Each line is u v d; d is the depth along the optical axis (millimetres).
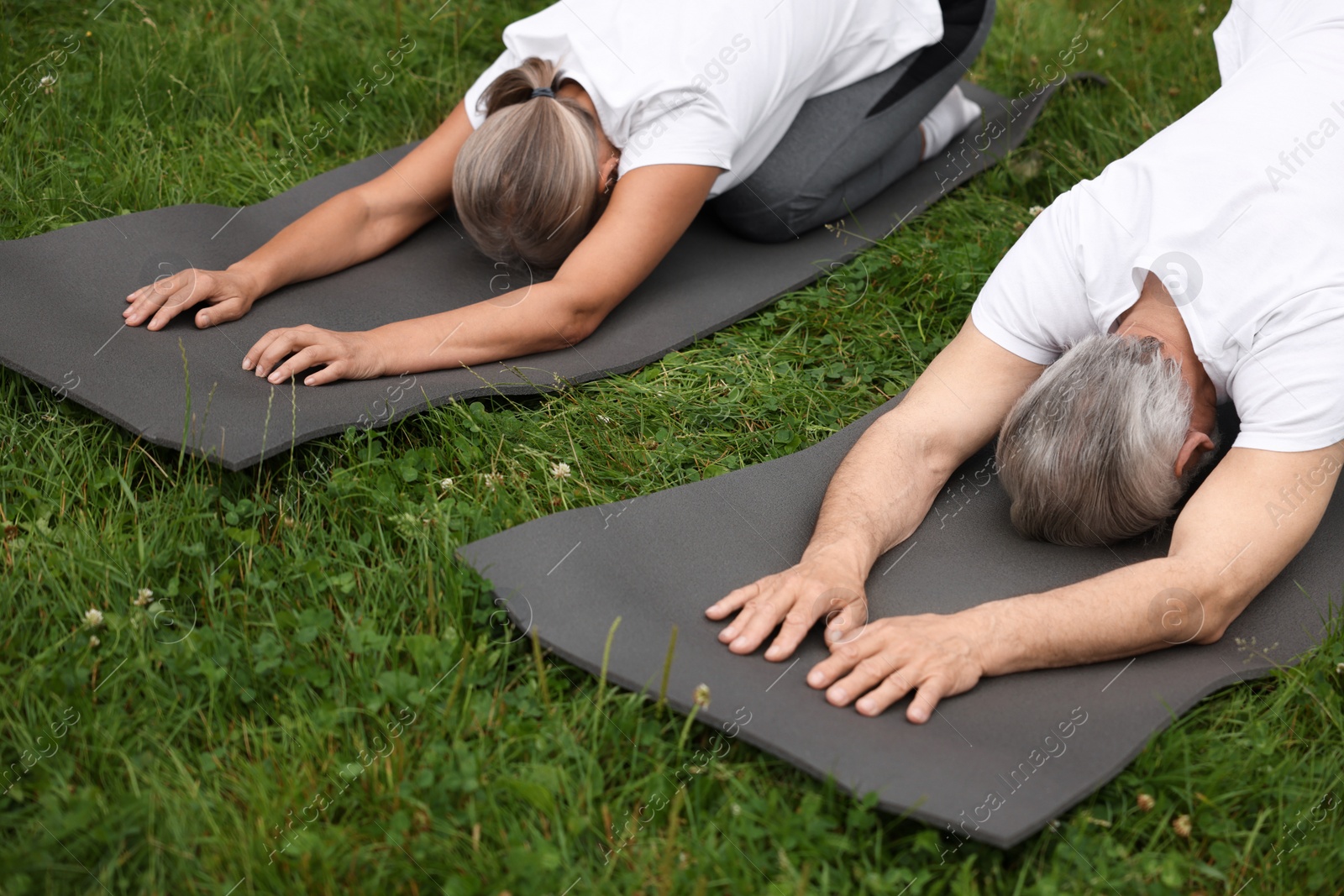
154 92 3568
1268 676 2014
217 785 1748
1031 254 2275
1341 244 2027
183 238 2893
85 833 1644
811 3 2910
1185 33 4336
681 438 2572
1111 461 2010
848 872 1690
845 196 3248
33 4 3783
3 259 2623
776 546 2188
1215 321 2059
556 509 2332
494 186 2590
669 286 2998
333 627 2000
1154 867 1708
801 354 2859
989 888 1666
